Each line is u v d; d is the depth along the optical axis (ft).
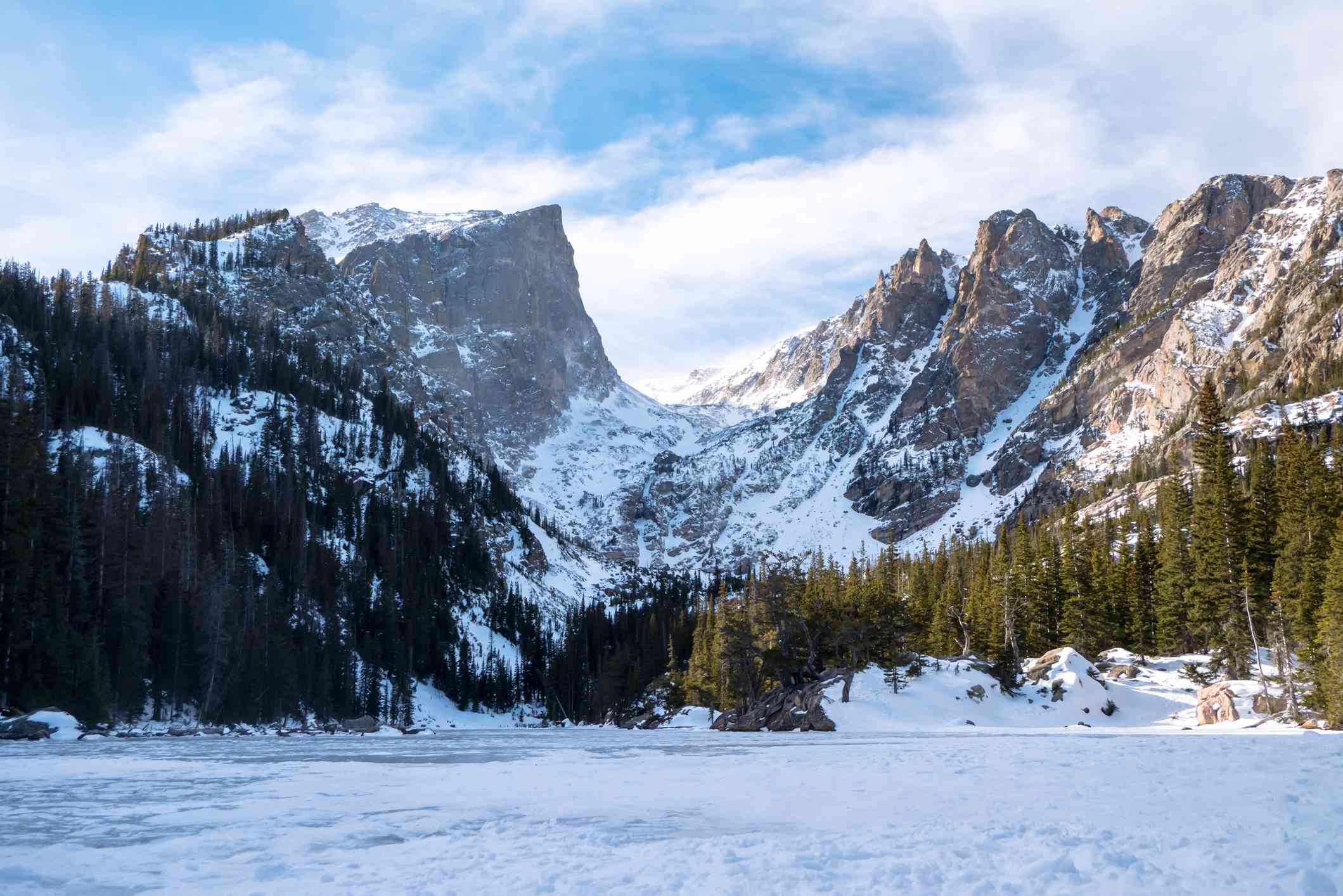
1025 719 316.19
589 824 79.10
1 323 617.62
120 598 361.92
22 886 58.34
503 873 58.29
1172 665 370.53
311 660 476.54
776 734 302.45
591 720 625.41
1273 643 306.96
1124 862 51.49
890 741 209.87
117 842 75.00
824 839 64.85
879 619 377.50
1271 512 386.93
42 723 272.10
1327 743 139.64
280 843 73.15
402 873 59.77
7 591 303.07
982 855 56.13
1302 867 47.52
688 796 98.84
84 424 566.77
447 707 627.46
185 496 528.22
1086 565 465.88
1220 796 76.18
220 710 380.17
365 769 150.92
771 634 401.49
